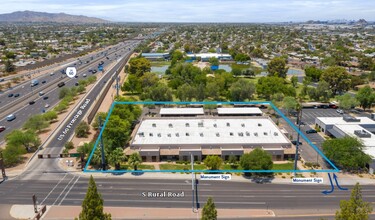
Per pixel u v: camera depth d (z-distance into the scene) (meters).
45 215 74.25
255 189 85.38
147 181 89.69
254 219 72.44
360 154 92.56
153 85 183.12
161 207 77.25
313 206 77.62
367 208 48.34
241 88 168.00
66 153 102.06
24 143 106.88
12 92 187.75
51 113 134.38
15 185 87.75
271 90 173.38
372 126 123.94
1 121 137.50
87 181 89.81
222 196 82.06
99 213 50.16
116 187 86.44
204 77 192.75
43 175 93.00
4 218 73.38
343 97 157.50
